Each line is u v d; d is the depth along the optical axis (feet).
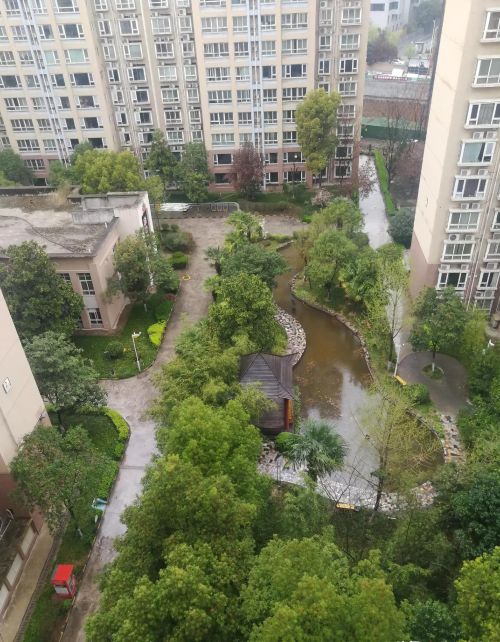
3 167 218.18
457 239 130.72
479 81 111.14
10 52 209.26
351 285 144.66
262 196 225.97
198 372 97.40
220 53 202.80
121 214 155.53
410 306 136.56
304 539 57.62
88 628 57.41
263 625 50.55
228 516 64.13
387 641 48.16
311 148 203.41
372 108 304.91
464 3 107.14
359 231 175.22
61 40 205.87
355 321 151.33
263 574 57.06
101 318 148.87
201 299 164.66
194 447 73.36
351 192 217.77
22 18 202.08
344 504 94.58
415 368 131.13
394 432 92.48
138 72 216.95
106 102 220.43
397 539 77.36
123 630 52.60
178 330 151.23
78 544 94.32
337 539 85.92
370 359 137.28
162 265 152.56
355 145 220.84
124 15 206.18
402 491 89.15
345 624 49.57
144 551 64.59
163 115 225.76
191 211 217.36
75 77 213.46
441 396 121.80
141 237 150.61
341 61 206.18
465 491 79.56
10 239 149.89
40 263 124.77
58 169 209.46
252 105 212.43
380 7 452.35
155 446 114.73
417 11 464.65
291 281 173.17
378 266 138.41
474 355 122.31
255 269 141.08
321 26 199.82
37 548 94.22
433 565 73.61
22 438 90.17
